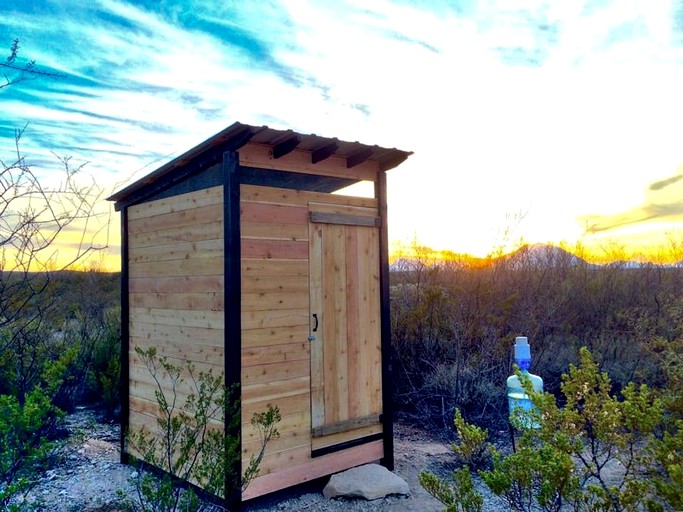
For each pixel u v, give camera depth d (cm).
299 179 475
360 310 518
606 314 932
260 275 440
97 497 454
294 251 466
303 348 467
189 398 400
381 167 541
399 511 431
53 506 434
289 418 453
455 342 786
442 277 909
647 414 300
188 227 474
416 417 716
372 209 535
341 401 494
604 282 990
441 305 825
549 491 269
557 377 802
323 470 476
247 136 416
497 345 748
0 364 610
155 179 506
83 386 790
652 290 984
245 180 439
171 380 485
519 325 834
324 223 492
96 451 583
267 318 443
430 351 794
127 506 381
